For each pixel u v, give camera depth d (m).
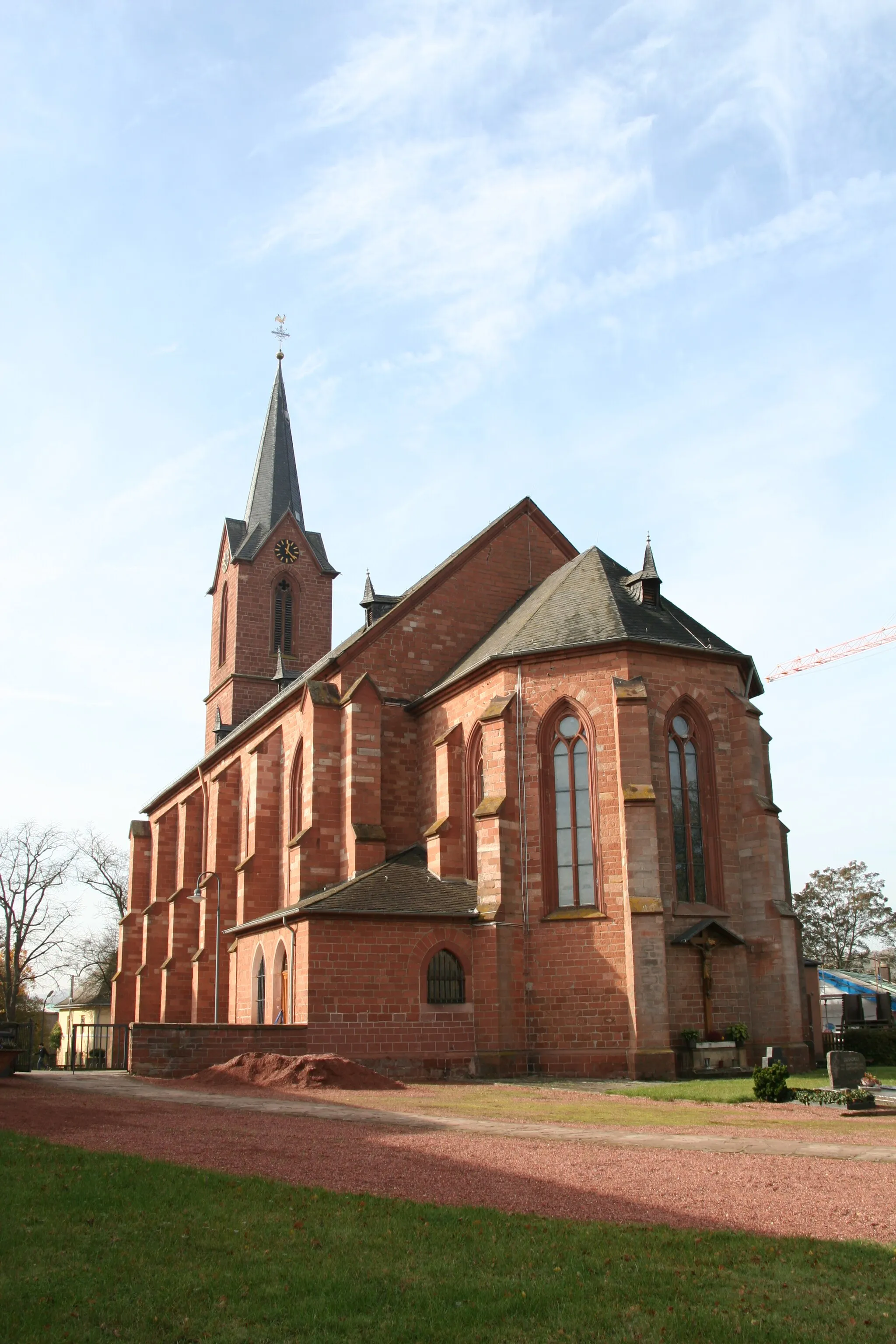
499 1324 9.49
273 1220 12.74
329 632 82.69
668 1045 35.53
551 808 39.50
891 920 101.62
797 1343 9.10
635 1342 9.13
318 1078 30.58
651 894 36.50
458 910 39.03
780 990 37.88
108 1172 15.41
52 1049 106.31
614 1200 14.31
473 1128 21.48
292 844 45.47
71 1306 9.77
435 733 46.31
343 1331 9.27
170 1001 62.31
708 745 40.31
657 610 42.50
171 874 70.69
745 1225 13.02
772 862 38.91
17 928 90.75
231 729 76.94
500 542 52.44
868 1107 25.61
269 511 83.50
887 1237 12.43
